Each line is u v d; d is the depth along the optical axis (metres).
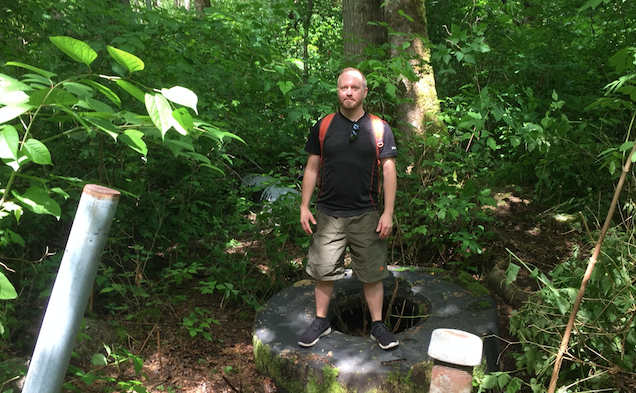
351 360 2.71
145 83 3.39
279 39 7.82
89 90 1.38
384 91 4.72
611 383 2.56
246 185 5.78
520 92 6.28
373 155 2.85
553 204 5.20
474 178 5.29
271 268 4.26
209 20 3.92
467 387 1.37
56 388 1.26
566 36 6.63
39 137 3.32
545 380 2.85
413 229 4.34
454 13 7.51
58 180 3.54
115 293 3.81
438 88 7.00
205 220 4.96
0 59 3.43
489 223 4.76
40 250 3.80
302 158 4.36
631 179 4.18
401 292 3.58
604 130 5.13
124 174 4.08
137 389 2.43
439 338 1.38
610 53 6.04
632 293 2.64
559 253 4.38
